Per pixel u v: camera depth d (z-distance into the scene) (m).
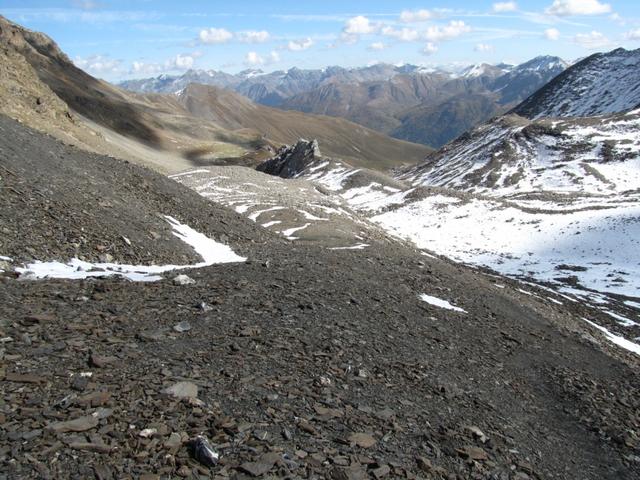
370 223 66.25
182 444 7.03
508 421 11.87
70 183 23.22
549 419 13.21
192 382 8.94
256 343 11.87
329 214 55.22
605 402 15.81
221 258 24.38
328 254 30.56
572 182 129.50
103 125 194.50
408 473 7.85
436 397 11.77
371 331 15.49
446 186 153.38
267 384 9.68
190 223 28.50
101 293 13.56
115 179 28.36
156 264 20.11
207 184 69.06
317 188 86.81
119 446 6.67
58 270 15.57
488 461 9.23
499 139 177.00
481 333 20.34
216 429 7.55
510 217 84.38
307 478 6.98
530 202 96.56
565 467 10.43
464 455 9.09
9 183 19.70
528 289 47.16
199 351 10.66
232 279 18.20
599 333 33.47
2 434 6.37
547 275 56.03
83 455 6.32
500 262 63.31
